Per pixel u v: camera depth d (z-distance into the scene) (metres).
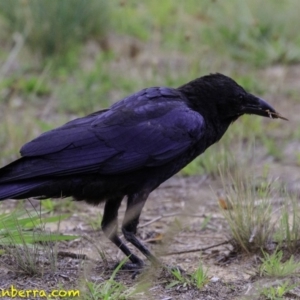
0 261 9.34
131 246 10.52
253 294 8.46
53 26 18.94
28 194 9.00
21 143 14.09
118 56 19.06
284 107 16.78
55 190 9.15
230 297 8.58
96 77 17.67
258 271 9.20
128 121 9.49
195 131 9.75
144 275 8.94
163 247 8.08
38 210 11.42
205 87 10.09
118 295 8.38
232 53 19.53
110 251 10.16
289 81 18.36
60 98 16.98
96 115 9.63
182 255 10.01
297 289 8.65
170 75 17.64
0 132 14.64
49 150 9.06
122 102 9.78
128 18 21.36
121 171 9.34
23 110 16.55
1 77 17.27
